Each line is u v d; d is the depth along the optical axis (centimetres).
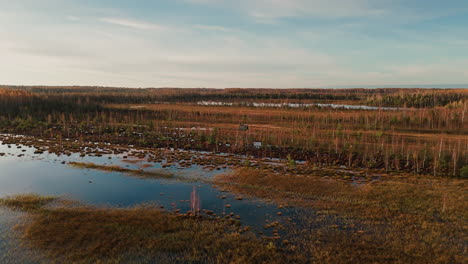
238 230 2111
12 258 1714
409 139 5541
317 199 2695
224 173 3556
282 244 1919
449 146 4631
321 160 4281
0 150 4753
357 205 2544
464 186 2995
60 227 2086
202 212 2427
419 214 2342
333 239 1978
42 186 3052
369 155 4406
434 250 1819
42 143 5344
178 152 4803
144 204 2589
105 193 2864
